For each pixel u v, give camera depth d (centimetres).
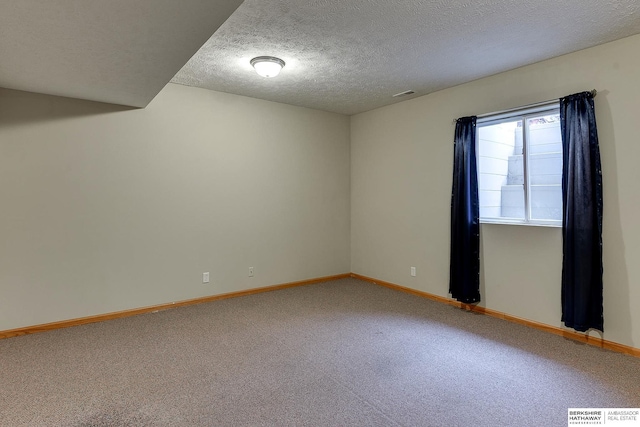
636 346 280
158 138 394
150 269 393
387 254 502
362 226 543
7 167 320
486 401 220
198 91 418
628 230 284
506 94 360
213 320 365
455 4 232
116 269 373
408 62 334
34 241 332
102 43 224
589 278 296
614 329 291
